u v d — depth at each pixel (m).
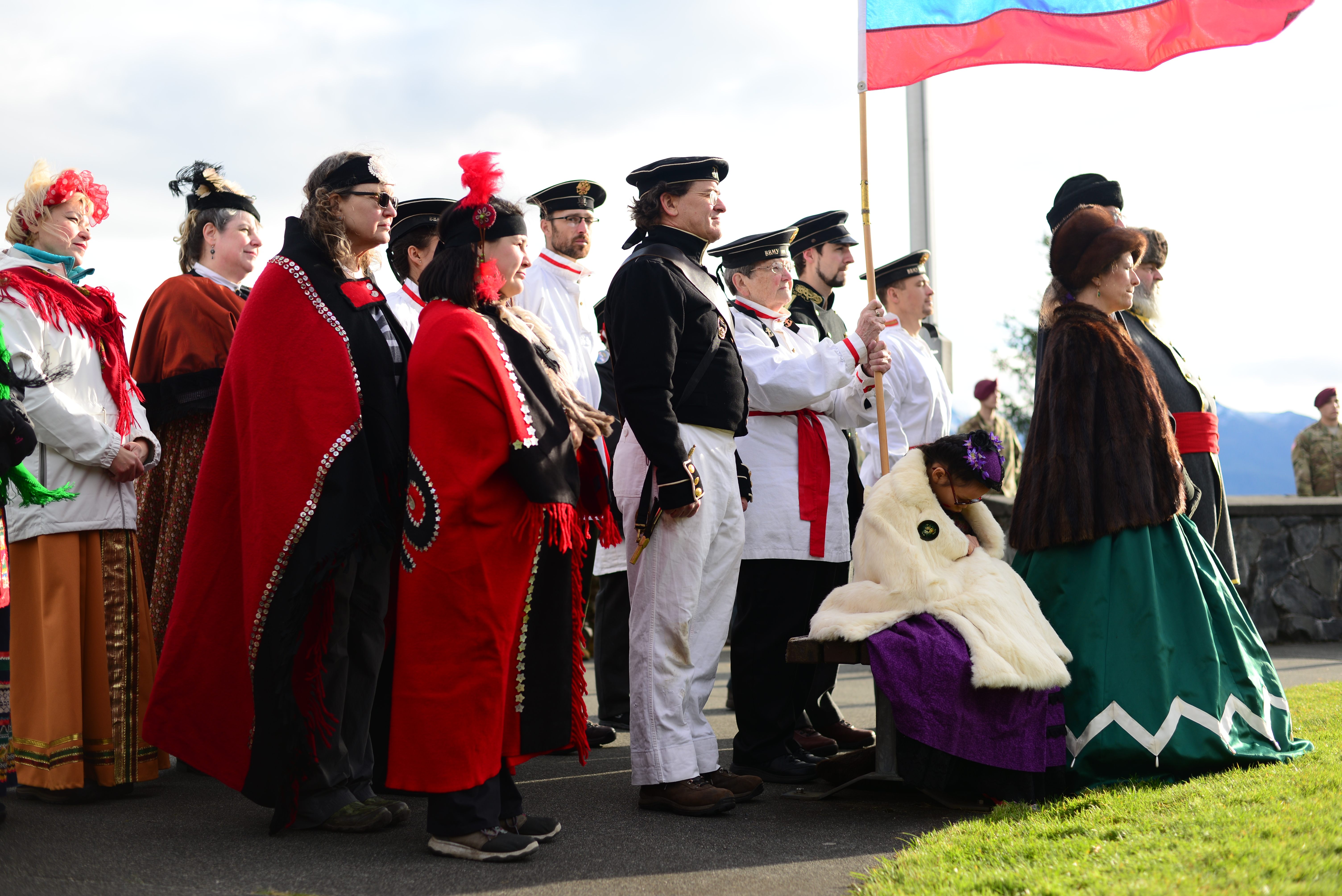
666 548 3.65
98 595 3.84
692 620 3.75
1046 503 3.87
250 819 3.54
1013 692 3.56
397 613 3.17
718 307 3.83
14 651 3.77
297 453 3.32
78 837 3.31
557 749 3.31
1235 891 2.42
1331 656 7.57
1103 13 4.74
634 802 3.83
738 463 3.97
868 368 4.22
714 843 3.28
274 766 3.25
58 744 3.70
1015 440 11.39
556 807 3.76
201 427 4.41
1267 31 4.70
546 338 3.47
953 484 3.85
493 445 3.05
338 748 3.42
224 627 3.49
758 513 4.21
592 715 5.84
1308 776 3.36
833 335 5.46
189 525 3.62
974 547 3.85
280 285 3.48
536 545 3.16
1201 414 4.47
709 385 3.72
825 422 4.49
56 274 3.94
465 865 3.04
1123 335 4.02
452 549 3.04
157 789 4.02
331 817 3.38
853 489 4.78
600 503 3.41
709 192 3.90
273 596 3.28
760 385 4.19
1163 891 2.44
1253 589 8.27
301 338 3.41
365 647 3.47
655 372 3.58
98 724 3.80
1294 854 2.63
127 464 3.87
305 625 3.29
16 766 3.76
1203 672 3.69
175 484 4.41
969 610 3.64
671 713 3.67
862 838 3.32
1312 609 8.35
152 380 4.45
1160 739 3.60
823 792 3.88
